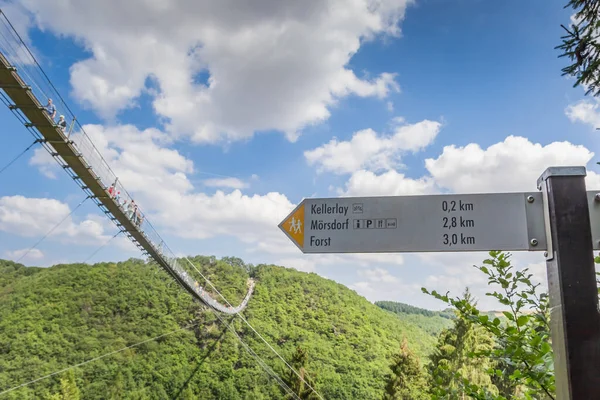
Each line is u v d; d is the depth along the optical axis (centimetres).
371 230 209
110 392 6294
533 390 202
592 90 378
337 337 9325
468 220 200
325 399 7088
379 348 9125
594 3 368
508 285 238
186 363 7438
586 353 160
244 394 7262
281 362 8069
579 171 178
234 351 8044
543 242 188
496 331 212
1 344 6006
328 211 216
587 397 155
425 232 204
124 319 7569
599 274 199
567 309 165
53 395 5594
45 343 6253
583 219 173
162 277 8681
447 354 1803
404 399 2888
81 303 7238
